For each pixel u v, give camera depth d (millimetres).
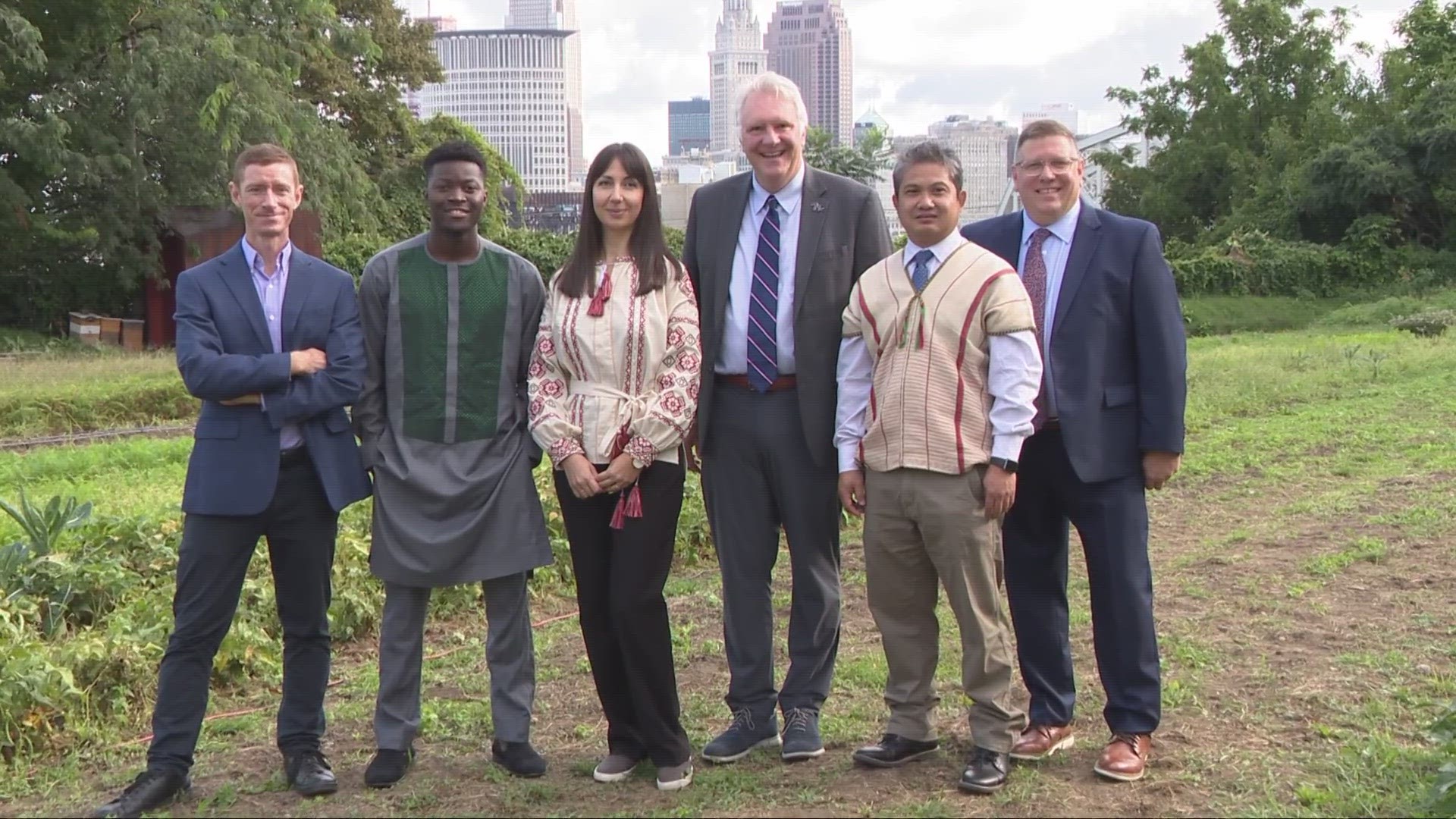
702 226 4355
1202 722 4418
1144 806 3709
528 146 182625
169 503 7953
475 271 4047
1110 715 4000
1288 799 3736
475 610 6258
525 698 4125
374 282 4043
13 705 4348
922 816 3670
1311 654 5141
